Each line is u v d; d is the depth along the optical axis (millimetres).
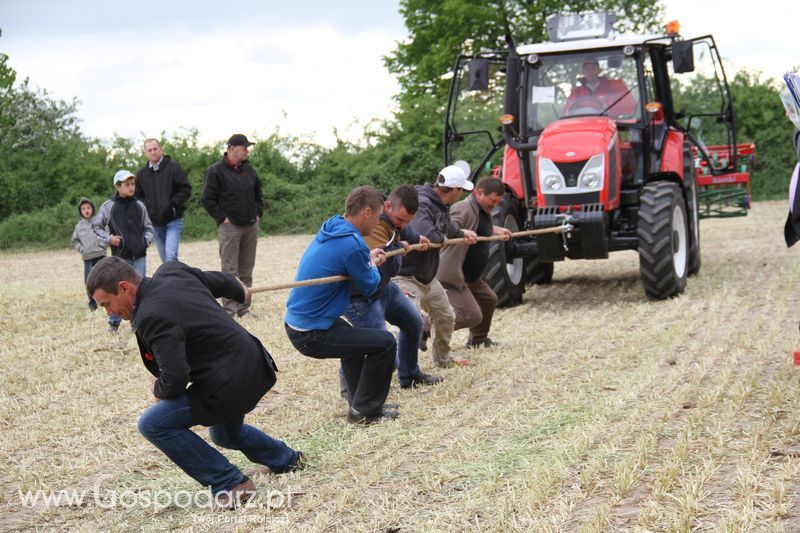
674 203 9508
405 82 33062
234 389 4078
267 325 8992
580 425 5094
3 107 27641
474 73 10086
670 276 9398
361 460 4809
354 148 26109
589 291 10719
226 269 9375
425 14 32469
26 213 24328
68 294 12195
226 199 9266
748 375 5797
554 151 9367
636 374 6258
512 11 30781
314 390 6422
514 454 4707
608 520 3699
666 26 10234
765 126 28188
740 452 4402
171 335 3902
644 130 9891
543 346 7539
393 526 3865
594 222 9086
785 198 27969
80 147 26016
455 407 5754
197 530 4000
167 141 25938
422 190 6332
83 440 5418
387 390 5469
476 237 6738
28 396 6590
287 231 24531
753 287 10031
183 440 4156
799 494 3793
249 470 4750
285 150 26422
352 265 5016
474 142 21516
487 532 3711
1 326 9742
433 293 6547
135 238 9008
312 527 3889
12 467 4969
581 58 10086
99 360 7789
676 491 3939
